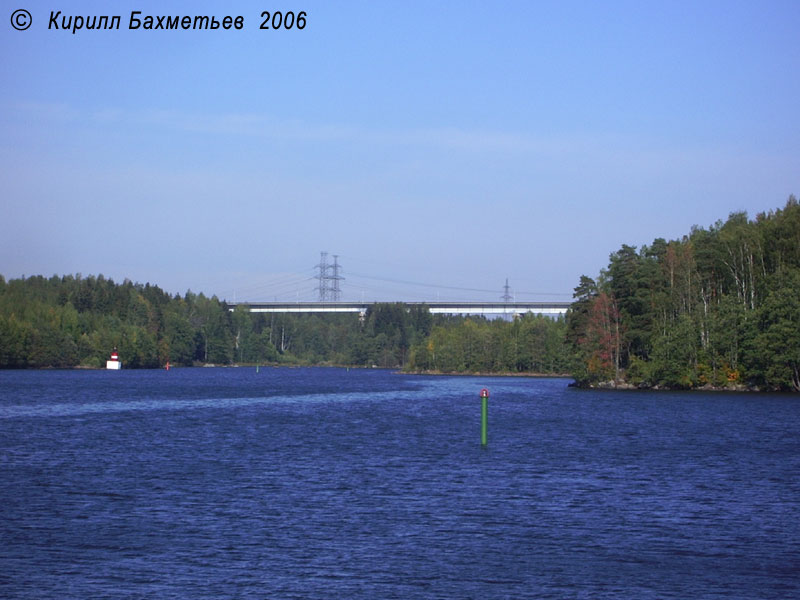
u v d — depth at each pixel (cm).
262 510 6150
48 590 4341
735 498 6725
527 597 4325
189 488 7044
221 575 4603
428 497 6688
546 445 10256
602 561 4931
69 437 10981
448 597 4312
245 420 14025
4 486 7088
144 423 13250
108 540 5272
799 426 12888
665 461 8812
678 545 5275
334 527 5644
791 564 4897
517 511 6181
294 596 4294
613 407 17338
